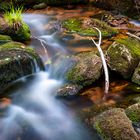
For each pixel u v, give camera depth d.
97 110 2.95
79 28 4.63
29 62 3.46
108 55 3.54
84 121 2.80
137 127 2.63
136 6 5.38
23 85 3.40
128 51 3.54
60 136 2.65
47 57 3.84
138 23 5.12
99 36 4.29
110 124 2.56
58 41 4.33
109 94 3.20
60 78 3.41
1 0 5.57
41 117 2.89
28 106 3.05
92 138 2.59
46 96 3.19
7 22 4.16
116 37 4.44
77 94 3.17
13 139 2.61
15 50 3.49
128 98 3.14
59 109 3.00
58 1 5.82
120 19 5.08
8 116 2.88
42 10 5.70
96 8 5.81
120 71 3.42
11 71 3.29
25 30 4.27
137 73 3.40
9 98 3.16
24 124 2.78
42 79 3.51
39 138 2.62
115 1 5.55
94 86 3.30
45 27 4.81
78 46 4.16
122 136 2.44
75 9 5.75
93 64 3.33
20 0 5.68
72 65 3.41
